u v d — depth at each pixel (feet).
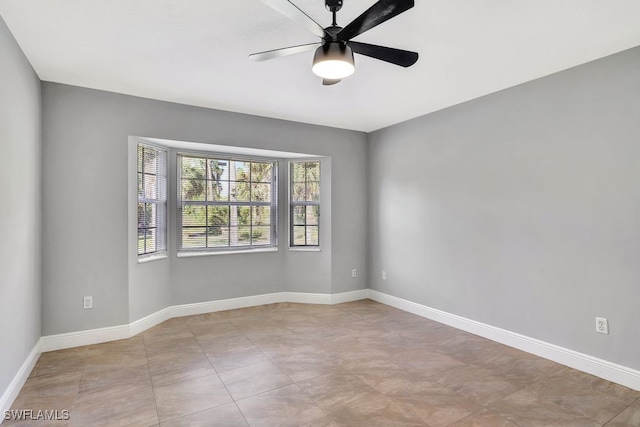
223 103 12.17
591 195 8.75
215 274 14.10
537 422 6.74
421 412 7.07
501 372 8.85
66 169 10.32
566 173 9.23
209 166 14.21
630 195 8.09
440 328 12.19
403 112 13.19
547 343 9.64
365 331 11.89
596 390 7.95
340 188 15.58
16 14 6.72
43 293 9.96
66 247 10.30
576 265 9.04
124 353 9.95
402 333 11.69
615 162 8.32
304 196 15.85
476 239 11.55
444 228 12.67
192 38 7.73
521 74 9.62
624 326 8.18
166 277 13.03
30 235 8.84
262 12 6.74
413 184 13.97
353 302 15.62
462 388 8.04
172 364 9.27
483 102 11.35
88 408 7.16
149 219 12.46
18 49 7.89
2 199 6.81
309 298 15.48
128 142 11.24
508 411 7.11
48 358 9.58
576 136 9.04
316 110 12.96
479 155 11.46
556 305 9.45
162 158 13.06
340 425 6.62
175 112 12.05
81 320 10.50
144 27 7.26
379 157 15.69
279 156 15.33
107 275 10.87
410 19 6.96
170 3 6.43
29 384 8.16
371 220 16.17
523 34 7.53
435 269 13.02
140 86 10.55
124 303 11.12
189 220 13.75
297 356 9.81
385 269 15.38
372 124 14.94
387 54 6.92
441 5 6.47
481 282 11.40
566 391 7.91
